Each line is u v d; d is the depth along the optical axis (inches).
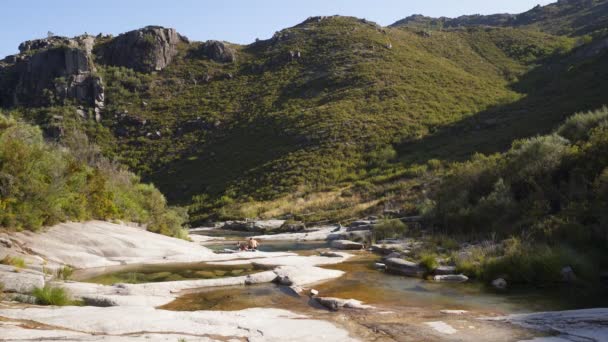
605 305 384.5
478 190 967.6
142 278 513.0
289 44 3897.6
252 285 481.4
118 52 3666.3
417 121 2370.8
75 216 703.1
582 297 417.1
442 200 1010.1
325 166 2084.2
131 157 2667.3
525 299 414.9
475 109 2485.2
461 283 494.9
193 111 3051.2
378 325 316.8
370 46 3528.5
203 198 2117.4
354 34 3836.1
